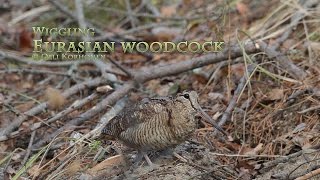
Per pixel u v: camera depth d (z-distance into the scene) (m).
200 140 10.34
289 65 11.52
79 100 11.73
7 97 12.73
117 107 11.44
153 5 16.53
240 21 14.13
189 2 16.28
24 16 16.19
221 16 12.51
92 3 16.50
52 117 11.08
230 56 11.92
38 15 16.36
